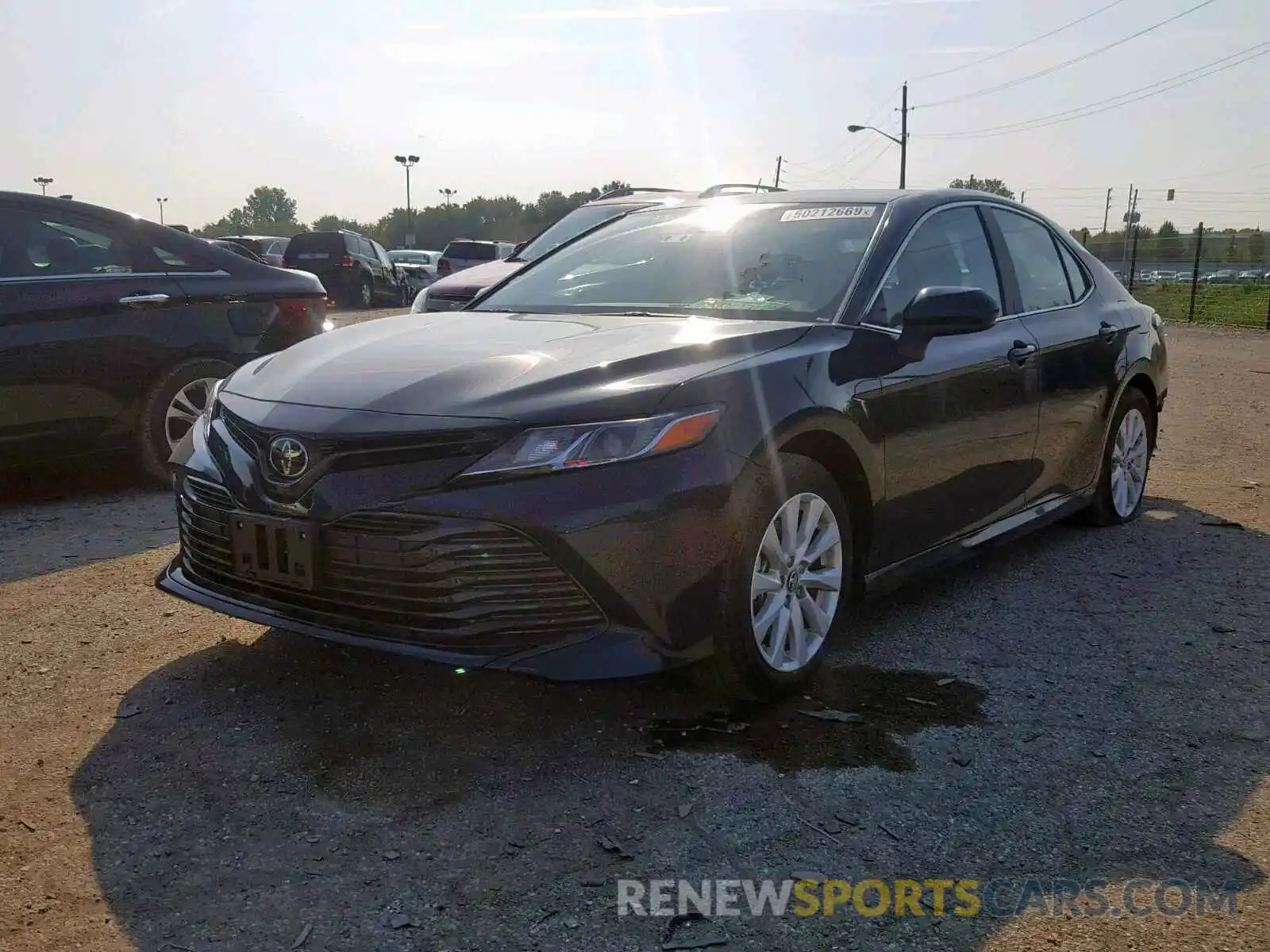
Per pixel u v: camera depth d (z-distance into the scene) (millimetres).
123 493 5863
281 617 3021
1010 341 4297
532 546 2777
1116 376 5082
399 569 2814
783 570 3221
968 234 4398
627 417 2869
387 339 3555
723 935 2209
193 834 2547
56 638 3711
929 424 3752
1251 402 10102
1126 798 2768
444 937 2193
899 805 2713
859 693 3373
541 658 2801
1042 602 4273
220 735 3031
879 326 3684
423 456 2826
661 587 2887
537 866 2439
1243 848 2547
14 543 4855
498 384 2975
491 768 2865
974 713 3248
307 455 2908
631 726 3115
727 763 2904
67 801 2674
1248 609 4211
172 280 5879
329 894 2328
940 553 4004
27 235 5477
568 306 4074
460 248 25500
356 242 24469
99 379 5594
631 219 4727
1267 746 3068
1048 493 4742
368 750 2955
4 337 5281
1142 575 4637
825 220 4145
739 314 3719
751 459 3031
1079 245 5359
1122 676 3549
